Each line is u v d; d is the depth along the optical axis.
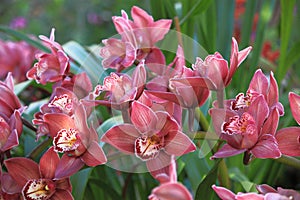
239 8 1.36
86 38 2.62
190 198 0.46
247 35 0.98
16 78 1.14
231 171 0.83
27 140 0.75
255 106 0.59
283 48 0.90
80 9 2.75
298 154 0.60
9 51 1.13
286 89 1.10
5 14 2.75
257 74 0.62
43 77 0.64
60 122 0.59
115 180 0.89
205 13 0.96
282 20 0.89
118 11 2.40
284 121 0.87
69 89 0.64
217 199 0.70
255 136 0.59
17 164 0.59
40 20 2.77
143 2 1.98
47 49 0.94
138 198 0.93
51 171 0.59
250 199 0.54
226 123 0.59
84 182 0.66
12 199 0.60
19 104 0.63
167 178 0.48
